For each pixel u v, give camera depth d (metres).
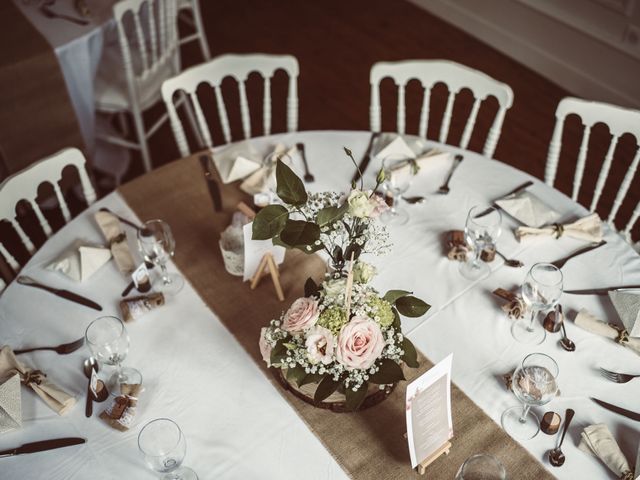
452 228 2.07
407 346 1.49
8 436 1.59
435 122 3.91
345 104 4.09
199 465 1.52
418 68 2.49
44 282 1.94
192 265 1.98
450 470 1.50
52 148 3.08
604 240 2.01
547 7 4.02
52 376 1.71
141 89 3.22
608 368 1.69
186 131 3.89
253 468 1.52
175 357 1.74
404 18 4.82
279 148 2.30
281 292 1.87
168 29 3.25
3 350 1.71
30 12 3.07
